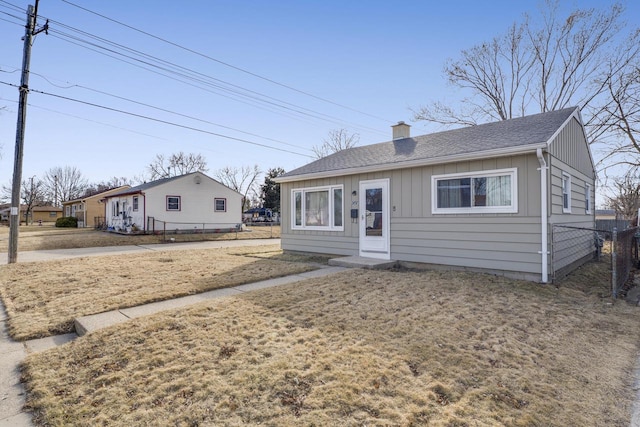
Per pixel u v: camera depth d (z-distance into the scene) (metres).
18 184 10.68
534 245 6.88
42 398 3.03
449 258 8.07
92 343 4.02
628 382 3.36
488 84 21.97
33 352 4.09
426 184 8.45
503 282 6.79
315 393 2.90
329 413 2.65
